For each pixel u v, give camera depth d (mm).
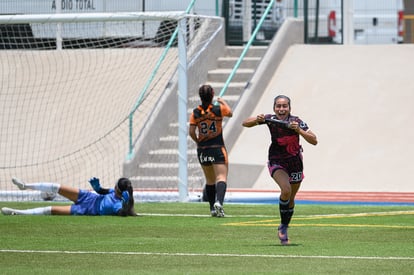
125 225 45250
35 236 40719
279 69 81250
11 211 50250
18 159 75125
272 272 30641
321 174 71688
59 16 64562
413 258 33656
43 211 50188
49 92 79562
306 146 74188
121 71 79438
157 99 76125
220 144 50188
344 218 48750
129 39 81188
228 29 84500
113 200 50000
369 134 74062
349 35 90688
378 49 82000
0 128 77562
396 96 76875
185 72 61812
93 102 77625
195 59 76375
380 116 75375
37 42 82125
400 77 78688
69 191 50344
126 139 73938
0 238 40031
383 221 47094
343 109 76500
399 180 70188
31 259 33812
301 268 31438
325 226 44594
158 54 80000
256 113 77312
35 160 74688
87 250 36219
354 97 77375
